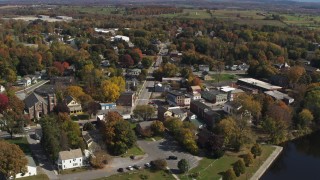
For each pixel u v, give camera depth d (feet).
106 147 547.49
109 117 594.65
